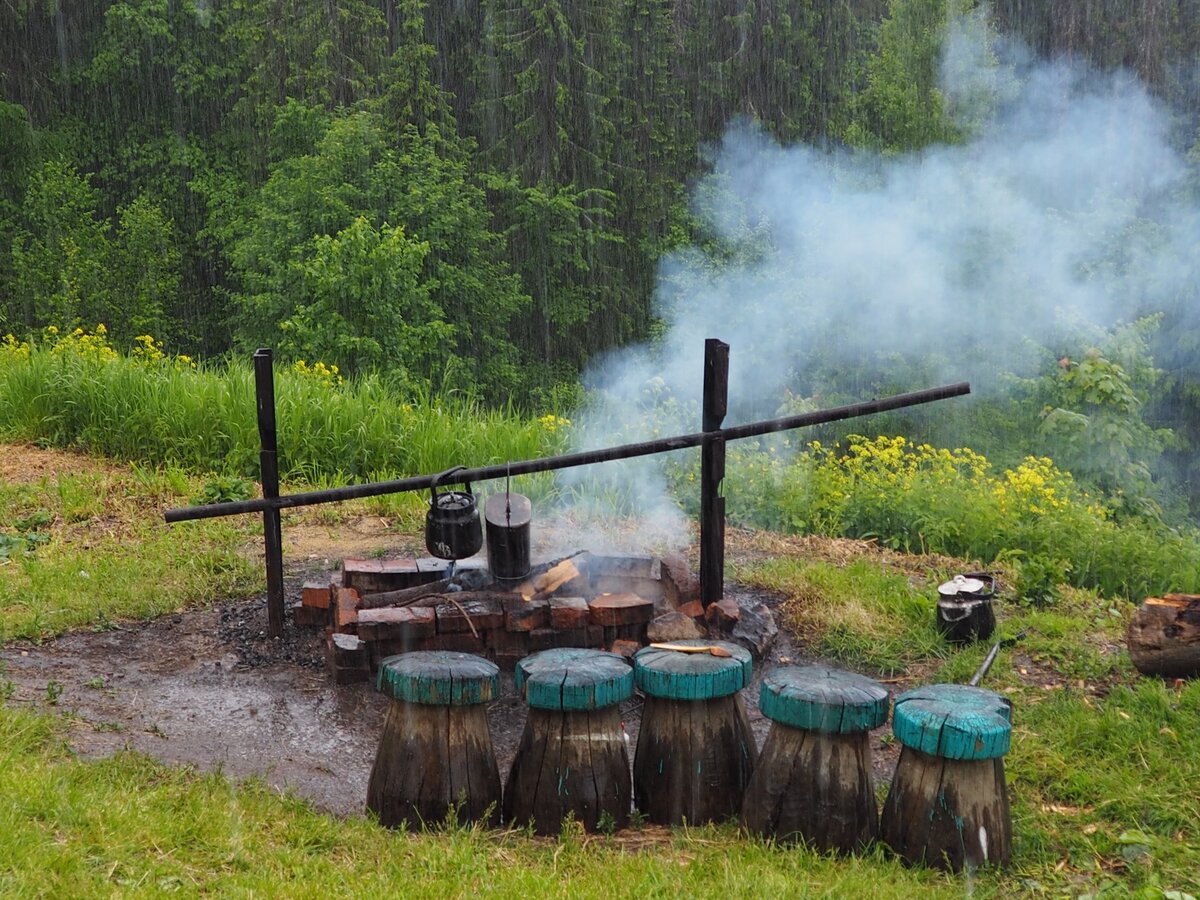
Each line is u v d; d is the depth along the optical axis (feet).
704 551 20.17
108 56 95.91
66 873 11.62
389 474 31.17
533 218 96.02
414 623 18.65
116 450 32.22
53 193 90.33
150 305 90.48
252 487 30.07
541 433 33.81
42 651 19.19
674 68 105.60
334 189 83.30
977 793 13.66
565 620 19.07
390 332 73.87
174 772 15.06
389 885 12.44
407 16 99.40
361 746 16.92
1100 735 16.63
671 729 14.79
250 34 97.91
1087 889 13.39
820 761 14.05
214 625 20.68
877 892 12.68
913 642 20.75
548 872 13.05
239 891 11.81
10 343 41.93
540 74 98.78
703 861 13.44
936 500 29.48
